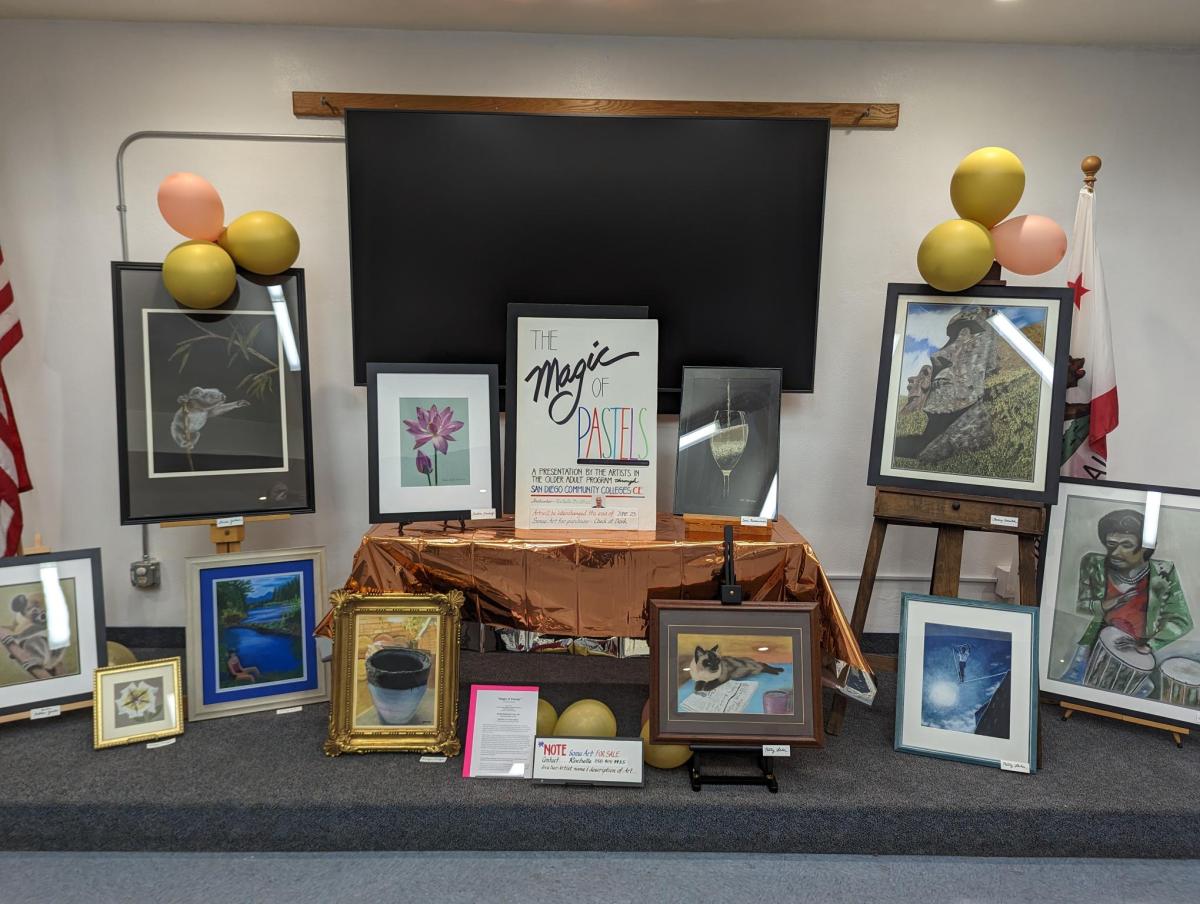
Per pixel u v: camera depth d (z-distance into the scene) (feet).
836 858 6.31
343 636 7.14
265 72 9.00
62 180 9.10
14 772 6.64
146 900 5.68
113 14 8.68
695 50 9.06
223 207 8.33
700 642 6.88
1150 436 9.74
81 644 7.63
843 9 8.27
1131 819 6.32
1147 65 9.18
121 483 7.73
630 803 6.32
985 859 6.34
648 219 8.93
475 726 6.85
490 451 7.81
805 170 8.82
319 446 9.62
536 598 7.35
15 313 8.81
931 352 7.41
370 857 6.21
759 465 7.98
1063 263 9.50
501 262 9.00
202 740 7.26
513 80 9.05
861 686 7.20
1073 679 7.75
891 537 9.96
